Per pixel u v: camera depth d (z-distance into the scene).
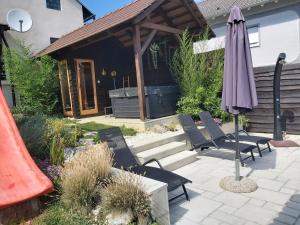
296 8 13.66
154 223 3.59
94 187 3.88
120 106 9.68
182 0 9.36
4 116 4.41
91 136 7.44
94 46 12.18
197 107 9.37
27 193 3.64
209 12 16.97
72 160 4.39
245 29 4.79
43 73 11.41
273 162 6.46
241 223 3.93
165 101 9.40
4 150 4.05
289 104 9.20
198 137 7.16
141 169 4.95
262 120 9.82
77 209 3.63
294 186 5.05
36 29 15.02
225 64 4.98
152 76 12.70
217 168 6.25
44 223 3.38
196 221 4.05
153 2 8.12
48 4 15.70
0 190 3.57
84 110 11.83
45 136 5.50
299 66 8.89
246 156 7.01
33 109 11.05
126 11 9.33
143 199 3.58
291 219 3.95
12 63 11.48
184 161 6.59
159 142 7.10
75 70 11.49
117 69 13.22
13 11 13.57
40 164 4.63
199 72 9.80
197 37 11.09
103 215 3.54
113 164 4.99
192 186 5.31
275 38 14.50
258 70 9.69
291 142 8.01
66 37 12.77
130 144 6.72
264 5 14.55
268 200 4.55
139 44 8.23
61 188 4.00
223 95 5.07
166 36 11.75
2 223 3.48
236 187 4.96
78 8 17.05
